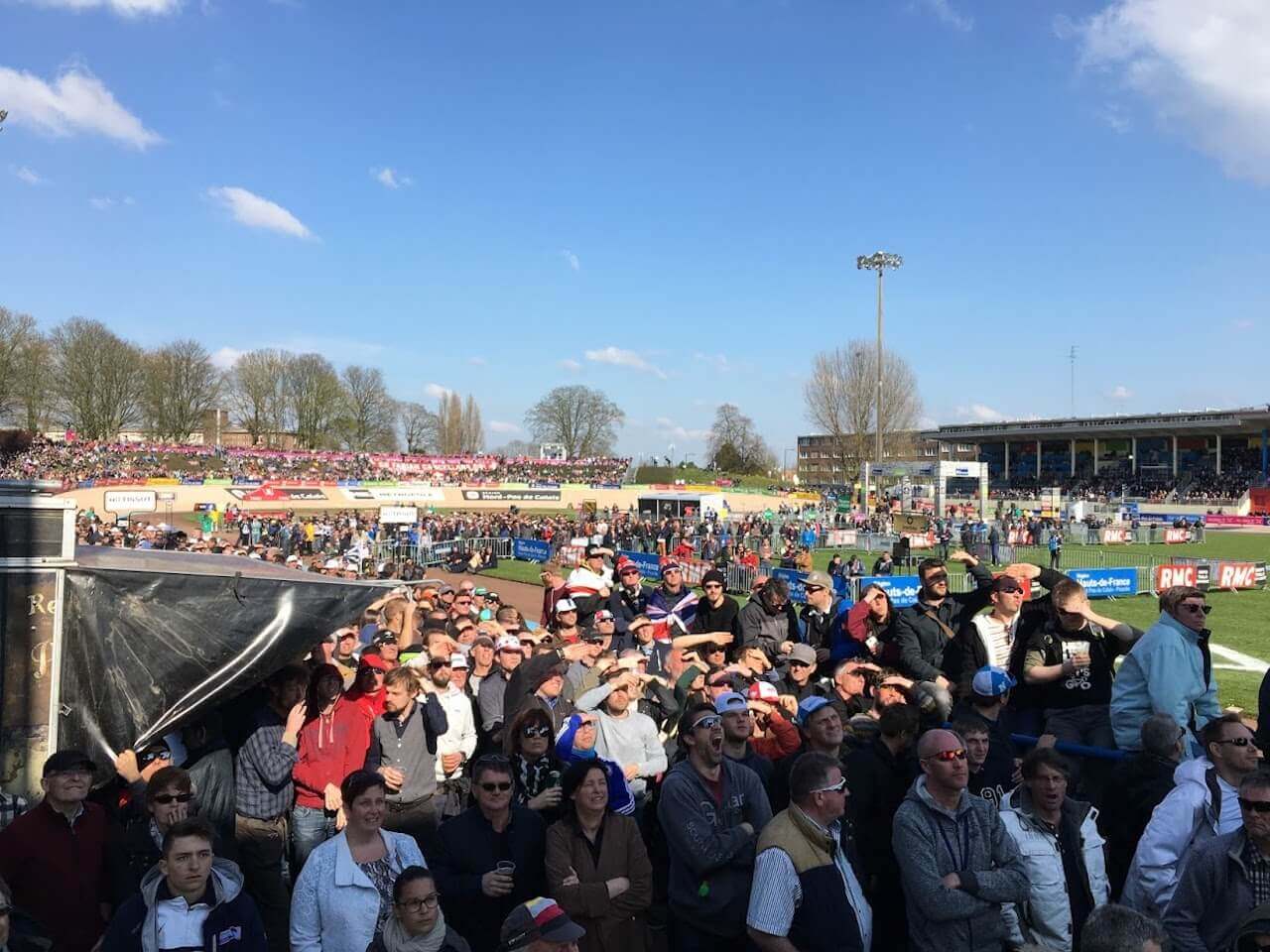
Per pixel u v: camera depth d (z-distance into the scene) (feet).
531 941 11.58
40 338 241.14
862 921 13.99
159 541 97.86
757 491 252.83
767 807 16.56
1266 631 65.62
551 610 36.99
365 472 256.11
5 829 14.66
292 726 18.58
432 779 20.45
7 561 16.90
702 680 23.21
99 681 17.60
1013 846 14.30
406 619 30.91
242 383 307.37
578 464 292.61
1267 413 240.32
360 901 13.78
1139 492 258.16
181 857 12.67
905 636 23.73
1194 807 14.29
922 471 169.99
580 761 15.43
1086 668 20.89
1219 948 12.73
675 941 15.92
